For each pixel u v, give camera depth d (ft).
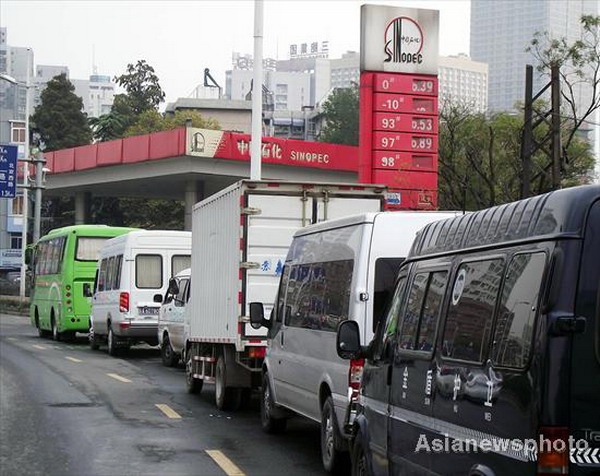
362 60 94.68
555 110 78.74
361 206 47.96
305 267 38.42
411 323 23.62
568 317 16.16
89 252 103.55
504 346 17.76
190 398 56.08
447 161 118.73
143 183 166.50
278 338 41.24
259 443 40.40
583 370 16.11
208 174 148.56
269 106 424.87
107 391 59.06
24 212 182.91
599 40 98.48
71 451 37.99
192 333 57.41
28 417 47.44
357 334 26.61
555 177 78.43
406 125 95.40
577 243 16.39
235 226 47.93
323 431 34.32
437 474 20.70
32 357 83.76
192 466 34.99
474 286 19.79
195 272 57.52
